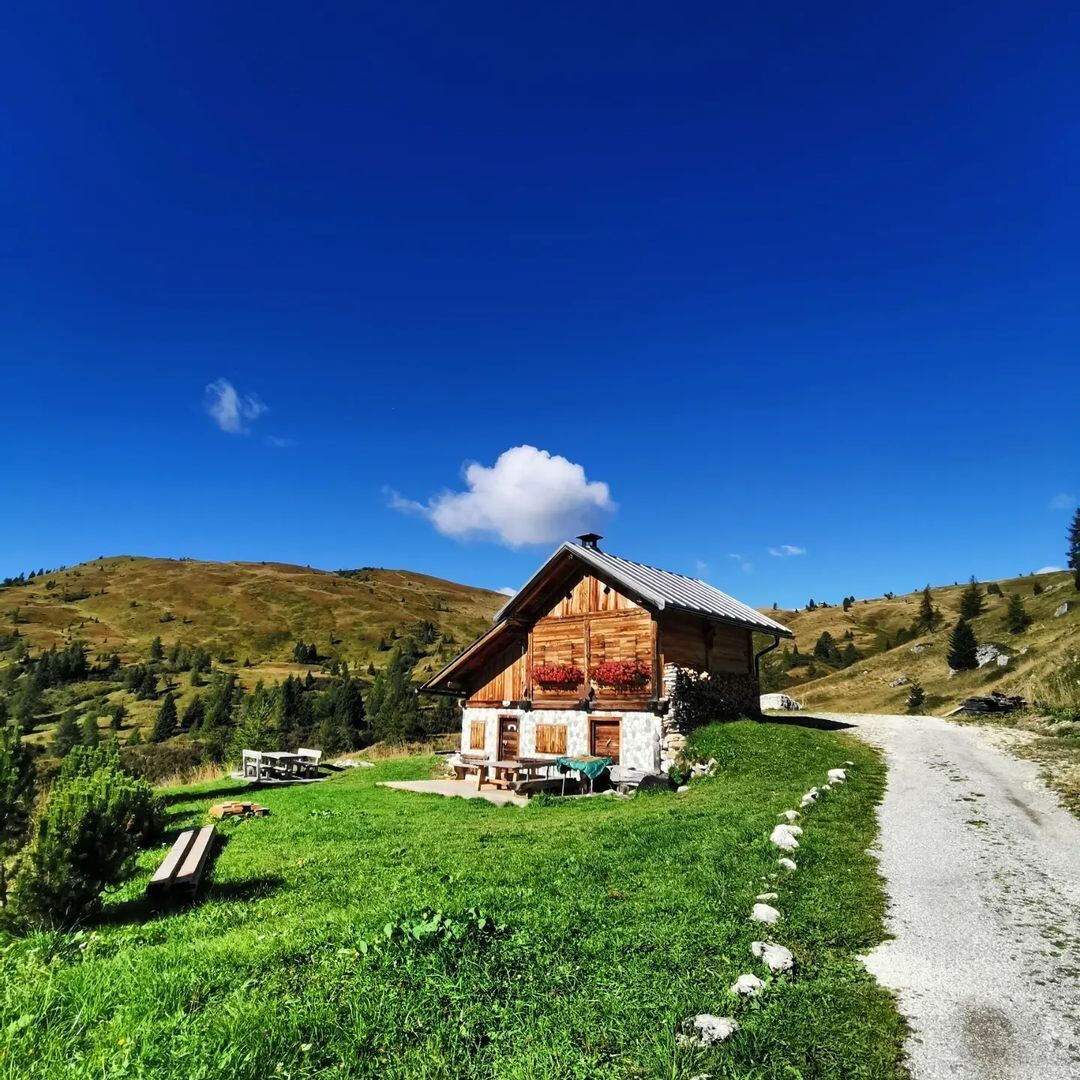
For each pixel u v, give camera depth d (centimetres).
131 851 943
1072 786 1636
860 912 893
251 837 1494
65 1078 478
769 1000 631
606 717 2480
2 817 1030
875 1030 608
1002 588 14225
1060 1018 636
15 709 13438
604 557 2639
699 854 1113
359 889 984
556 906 854
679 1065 527
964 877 1049
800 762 2072
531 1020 581
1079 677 2898
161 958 697
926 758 2117
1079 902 942
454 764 2533
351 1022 561
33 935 806
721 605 2859
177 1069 487
